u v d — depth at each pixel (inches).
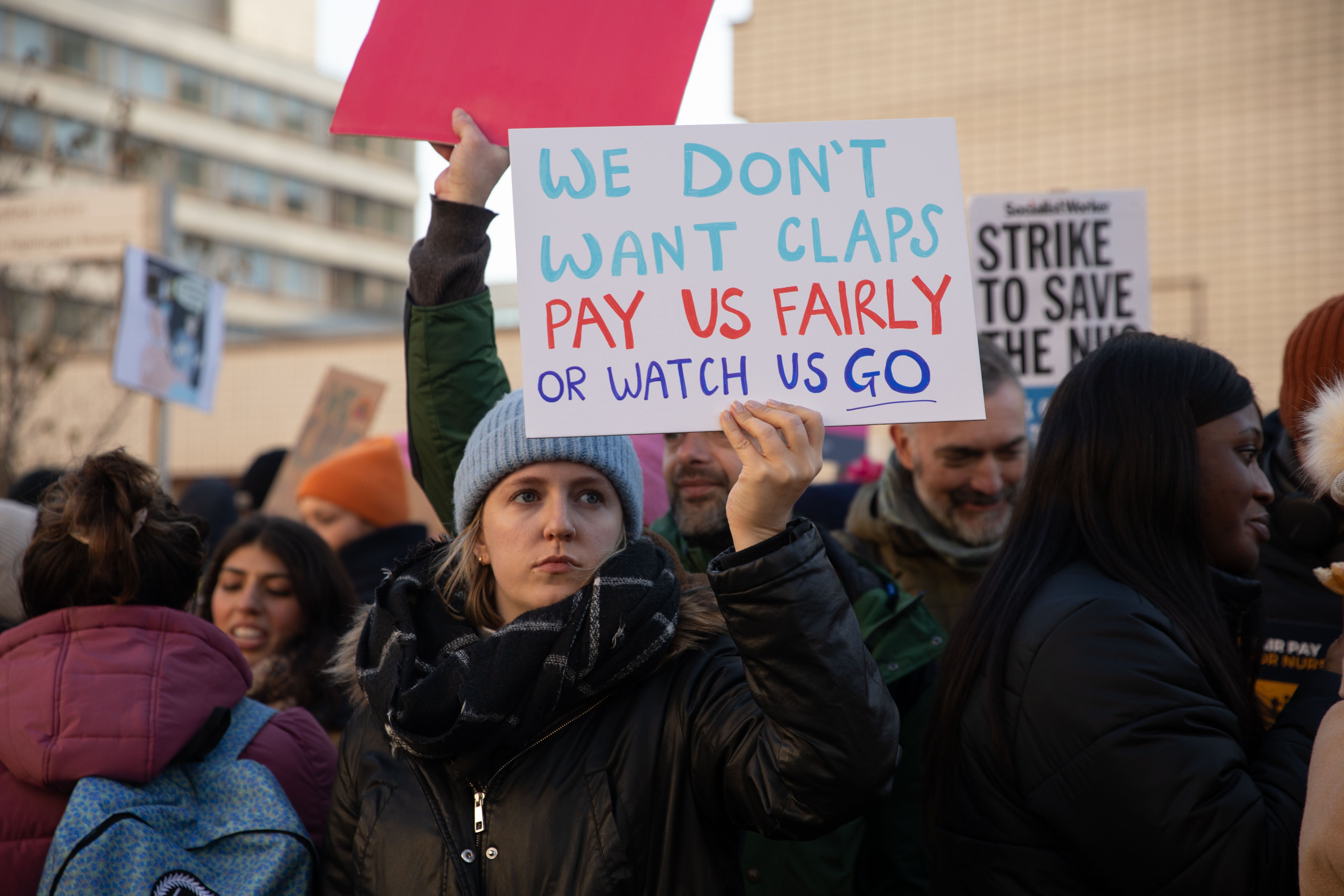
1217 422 73.1
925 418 62.4
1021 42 391.5
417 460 84.9
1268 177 375.9
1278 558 90.4
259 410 548.4
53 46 1459.2
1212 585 70.9
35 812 72.2
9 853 71.2
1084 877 65.5
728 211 64.8
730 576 57.7
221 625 121.3
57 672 73.0
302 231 1758.1
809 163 65.5
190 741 74.6
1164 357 73.8
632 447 73.0
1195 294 378.9
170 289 241.3
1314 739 65.9
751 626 57.9
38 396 416.2
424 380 82.2
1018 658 67.6
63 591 76.9
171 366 240.8
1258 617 77.9
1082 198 144.8
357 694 73.0
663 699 66.2
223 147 1663.4
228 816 73.4
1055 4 391.9
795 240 64.5
